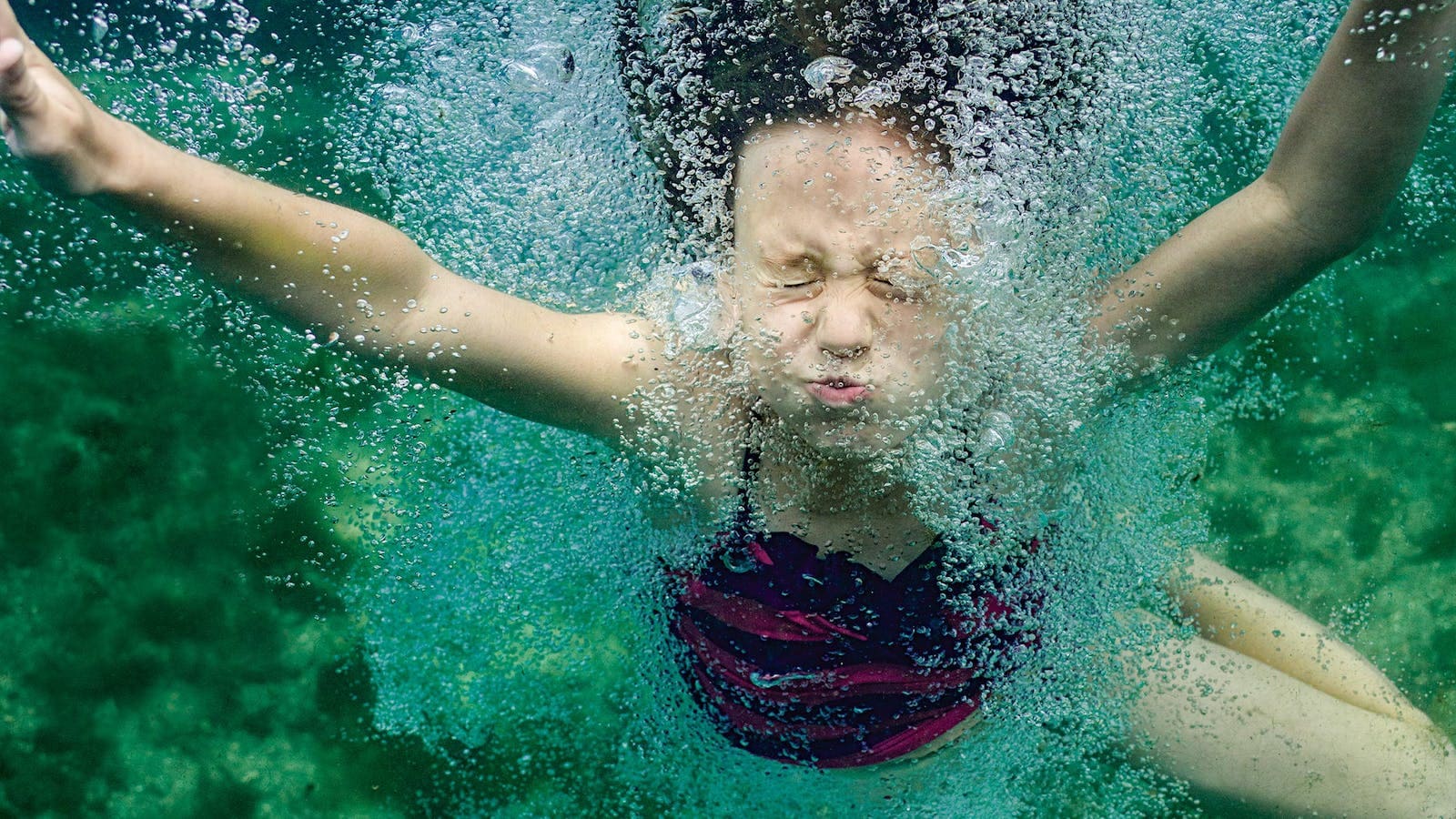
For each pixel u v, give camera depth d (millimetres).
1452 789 2127
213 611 3129
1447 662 2807
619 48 1670
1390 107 1363
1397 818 2090
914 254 1410
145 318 3086
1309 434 3018
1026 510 1715
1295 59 1944
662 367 1595
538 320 1588
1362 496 2977
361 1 2133
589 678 2611
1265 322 2877
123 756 3012
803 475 1615
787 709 1808
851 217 1397
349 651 2973
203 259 1413
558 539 2219
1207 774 2094
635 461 1711
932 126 1435
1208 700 2037
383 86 2051
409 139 1992
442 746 2852
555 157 1793
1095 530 1879
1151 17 1798
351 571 2953
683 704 2012
